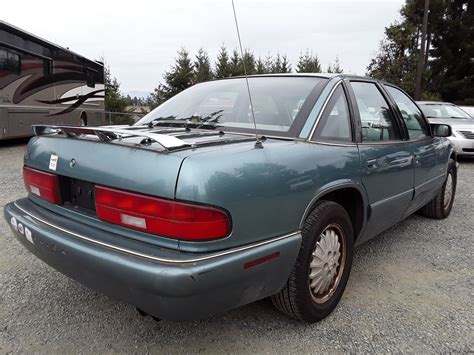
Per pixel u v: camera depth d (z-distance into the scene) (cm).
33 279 319
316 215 248
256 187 206
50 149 252
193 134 258
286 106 279
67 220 238
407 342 247
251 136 258
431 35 3152
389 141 339
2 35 1068
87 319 265
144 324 261
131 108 2862
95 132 218
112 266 194
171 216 188
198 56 3139
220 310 203
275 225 217
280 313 275
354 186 277
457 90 3061
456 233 453
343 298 300
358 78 328
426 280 332
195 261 185
